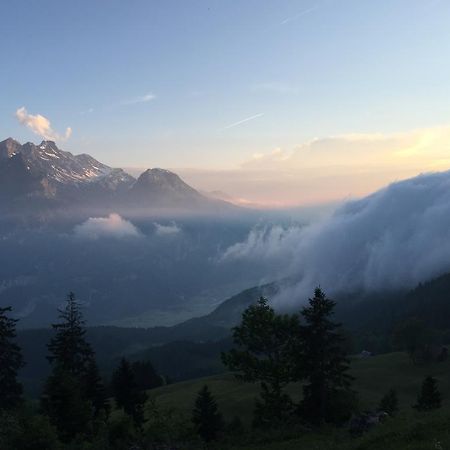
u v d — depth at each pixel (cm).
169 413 3762
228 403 7238
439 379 9088
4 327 5194
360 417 3784
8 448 2797
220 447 3759
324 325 4631
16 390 5191
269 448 3516
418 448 2138
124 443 3441
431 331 10738
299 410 4619
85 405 4144
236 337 4916
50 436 2905
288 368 4650
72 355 5762
